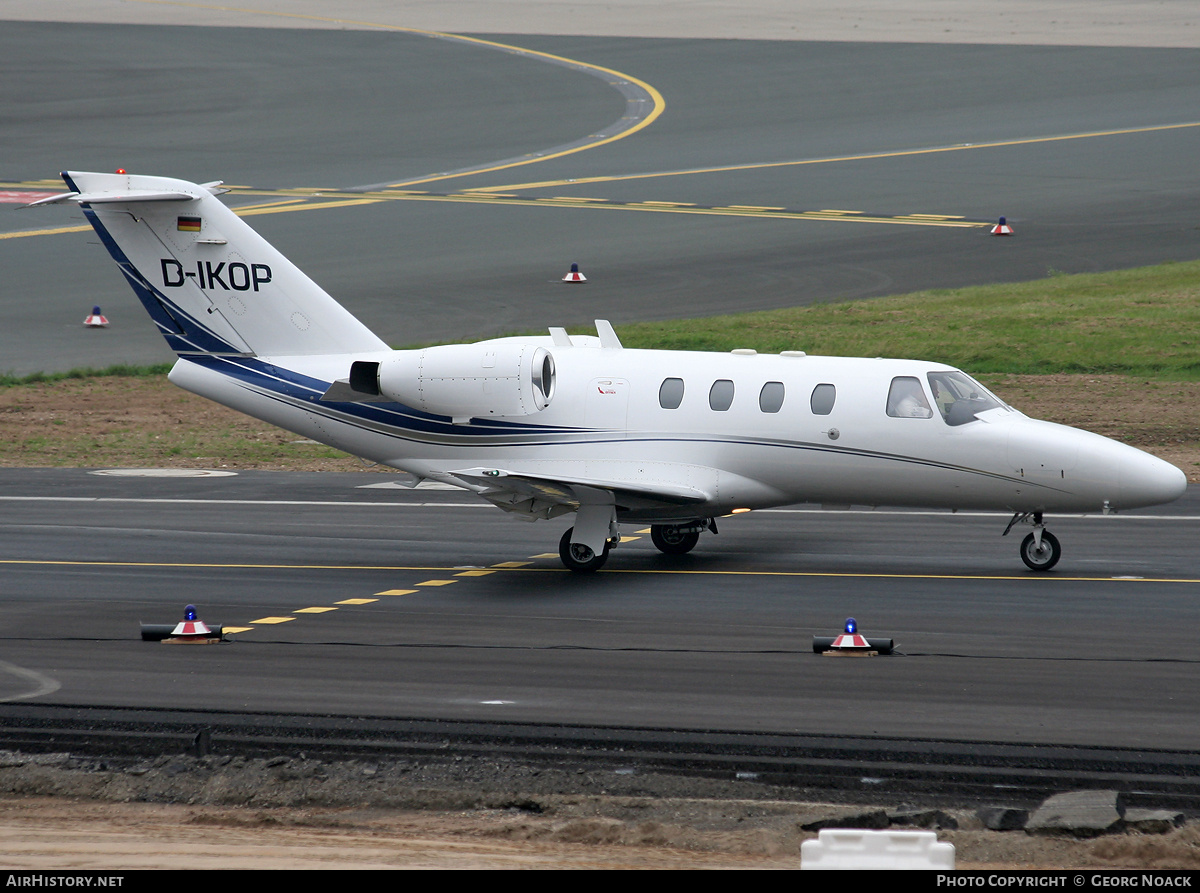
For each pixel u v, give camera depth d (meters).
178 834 38.59
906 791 40.72
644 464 74.50
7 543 82.62
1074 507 71.00
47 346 147.00
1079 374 130.38
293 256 177.88
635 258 176.00
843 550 79.75
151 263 79.81
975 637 58.62
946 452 71.56
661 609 64.81
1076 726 45.97
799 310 149.62
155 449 117.00
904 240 183.25
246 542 83.06
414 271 170.12
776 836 37.78
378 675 53.25
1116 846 36.78
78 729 46.88
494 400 75.75
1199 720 46.50
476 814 39.97
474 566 76.25
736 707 48.53
